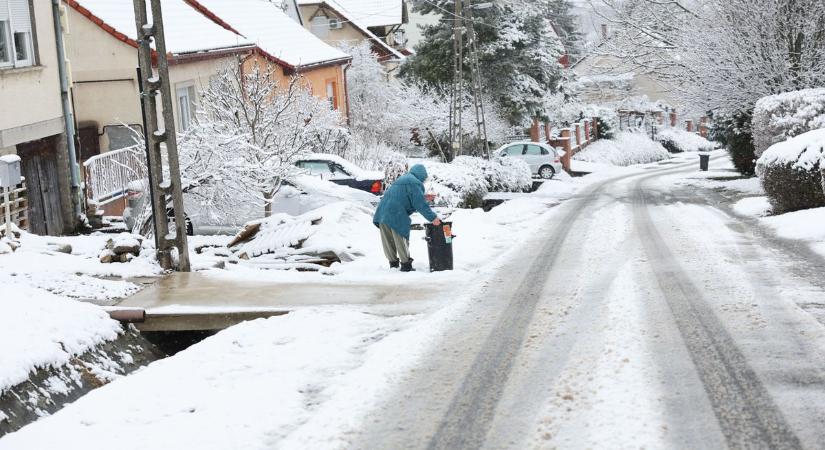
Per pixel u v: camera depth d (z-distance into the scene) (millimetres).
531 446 5363
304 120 22141
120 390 6871
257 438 5793
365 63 44875
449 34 44875
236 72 20812
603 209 21062
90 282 10742
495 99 45562
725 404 5855
